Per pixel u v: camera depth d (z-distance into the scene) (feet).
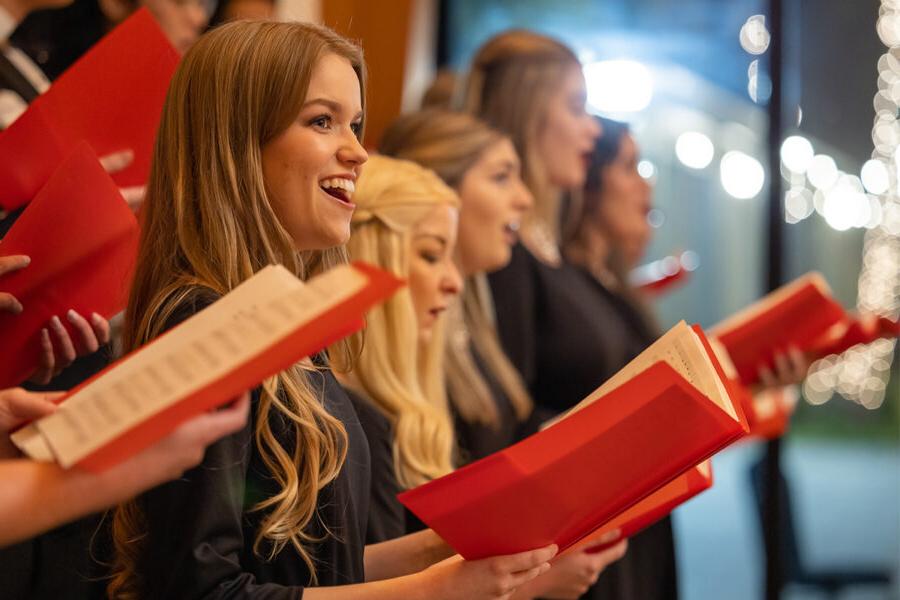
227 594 6.59
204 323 5.82
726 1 23.66
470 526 6.81
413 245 11.18
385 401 10.75
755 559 23.03
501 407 13.07
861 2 22.31
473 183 13.02
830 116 22.33
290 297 5.39
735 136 23.40
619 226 17.26
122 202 8.33
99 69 9.16
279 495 7.11
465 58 25.90
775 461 21.20
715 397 7.08
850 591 21.68
